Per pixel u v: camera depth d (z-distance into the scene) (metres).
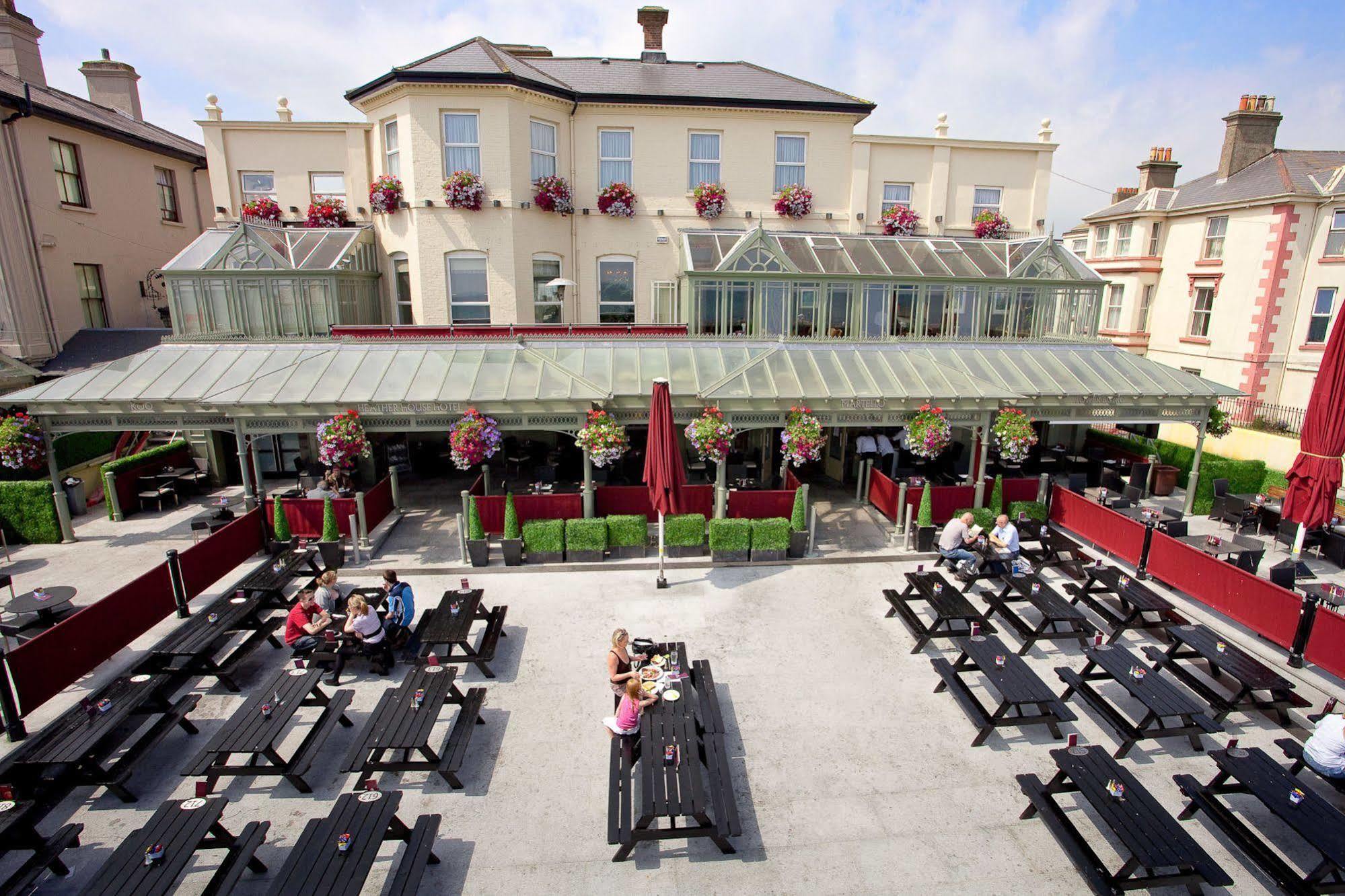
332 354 16.12
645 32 23.02
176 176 25.72
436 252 18.80
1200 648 9.53
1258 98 27.05
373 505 15.21
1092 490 18.80
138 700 8.38
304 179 20.62
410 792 7.95
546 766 8.38
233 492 18.80
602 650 10.94
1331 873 6.51
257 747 7.64
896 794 7.93
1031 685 8.77
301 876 5.92
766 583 13.34
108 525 16.22
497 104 18.06
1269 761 7.39
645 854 7.12
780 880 6.79
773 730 9.02
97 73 26.44
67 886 6.63
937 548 14.76
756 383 15.20
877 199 21.78
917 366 16.39
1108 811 6.72
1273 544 15.09
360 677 10.25
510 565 13.90
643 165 20.27
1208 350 27.61
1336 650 9.55
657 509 12.95
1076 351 17.89
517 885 6.72
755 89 21.12
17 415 14.42
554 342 16.77
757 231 17.28
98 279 22.12
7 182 18.77
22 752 8.31
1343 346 11.83
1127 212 30.78
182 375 15.29
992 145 21.78
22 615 10.69
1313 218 24.17
